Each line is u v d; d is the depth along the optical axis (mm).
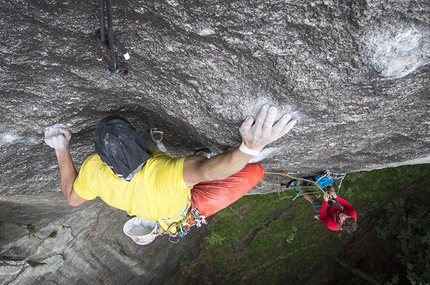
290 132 3350
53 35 2785
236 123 3174
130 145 2791
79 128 3951
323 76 2613
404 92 2738
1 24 2705
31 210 6059
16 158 4207
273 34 2422
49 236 7066
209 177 2738
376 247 10914
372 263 10805
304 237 10977
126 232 4324
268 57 2582
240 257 10906
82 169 3219
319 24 2293
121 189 3045
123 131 2781
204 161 2754
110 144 2742
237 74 2787
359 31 2262
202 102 3146
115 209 7898
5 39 2830
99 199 7109
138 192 2996
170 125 3920
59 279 7867
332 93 2764
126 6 2475
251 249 10914
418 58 2381
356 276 10898
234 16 2367
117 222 8281
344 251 11117
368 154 3975
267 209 10945
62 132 3787
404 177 10734
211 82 2916
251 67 2699
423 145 3621
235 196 3514
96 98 3572
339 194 10828
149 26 2619
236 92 2918
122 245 8727
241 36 2484
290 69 2615
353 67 2500
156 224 4191
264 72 2703
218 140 3625
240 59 2666
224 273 10820
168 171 2857
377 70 2473
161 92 3297
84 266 8203
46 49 2922
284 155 3996
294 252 11008
